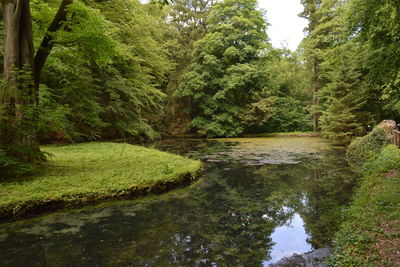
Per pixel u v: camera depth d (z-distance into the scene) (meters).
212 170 9.20
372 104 16.64
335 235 3.84
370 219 3.70
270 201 5.79
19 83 6.19
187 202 5.72
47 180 5.86
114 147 12.73
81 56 8.53
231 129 26.11
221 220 4.73
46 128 6.93
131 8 14.92
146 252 3.56
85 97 11.90
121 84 16.67
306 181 7.52
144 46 17.09
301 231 4.21
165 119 28.72
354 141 12.50
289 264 3.23
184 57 28.03
